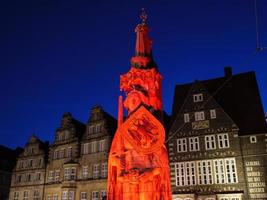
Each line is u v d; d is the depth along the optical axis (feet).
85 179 140.05
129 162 60.44
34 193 152.66
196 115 123.24
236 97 128.57
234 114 122.52
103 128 144.97
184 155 118.42
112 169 61.67
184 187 113.60
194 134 120.26
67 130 155.94
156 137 61.67
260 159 108.17
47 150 165.48
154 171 58.95
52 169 152.56
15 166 167.63
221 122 118.32
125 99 66.64
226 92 131.34
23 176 160.15
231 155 112.16
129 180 58.54
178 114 126.31
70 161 145.79
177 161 118.42
